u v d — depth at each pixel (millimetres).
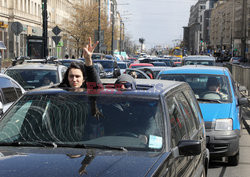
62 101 4910
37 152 4145
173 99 5203
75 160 3910
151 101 4754
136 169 3748
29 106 4961
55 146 4383
